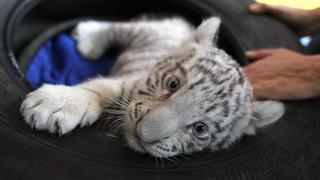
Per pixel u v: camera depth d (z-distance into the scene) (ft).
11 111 1.37
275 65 2.05
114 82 1.68
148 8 2.57
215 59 1.57
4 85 1.46
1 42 1.65
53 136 1.36
